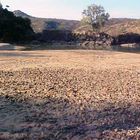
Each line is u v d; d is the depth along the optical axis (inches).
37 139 496.4
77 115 617.3
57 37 5866.1
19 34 4896.7
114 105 692.7
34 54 1963.6
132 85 924.6
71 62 1521.9
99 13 7007.9
